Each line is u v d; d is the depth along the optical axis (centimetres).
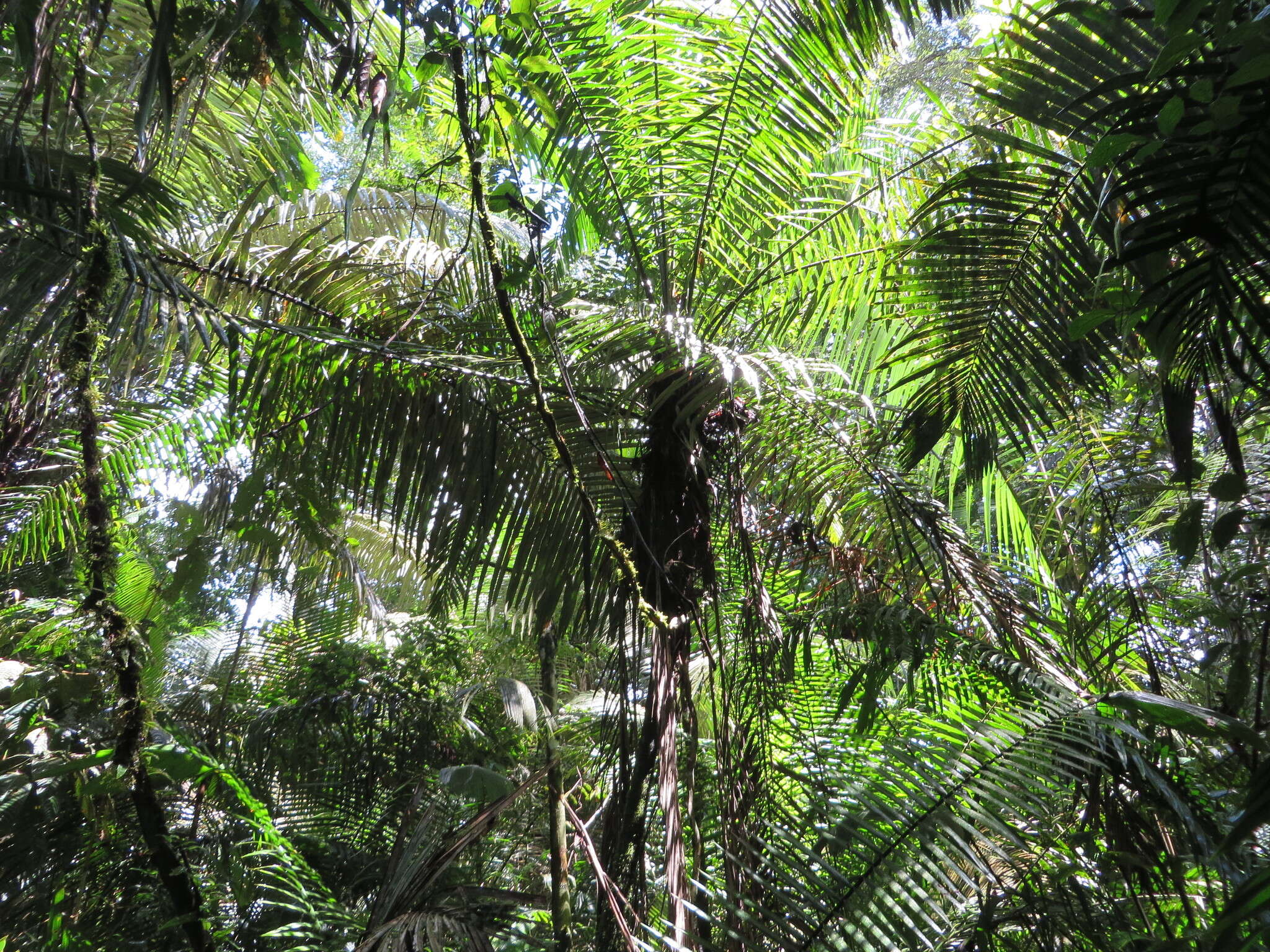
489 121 243
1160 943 196
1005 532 364
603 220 329
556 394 283
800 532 324
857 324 328
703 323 318
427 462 280
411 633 664
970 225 227
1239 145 147
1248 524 261
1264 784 136
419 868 280
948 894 219
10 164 228
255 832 368
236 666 640
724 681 278
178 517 472
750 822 264
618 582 274
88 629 287
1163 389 192
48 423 376
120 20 282
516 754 634
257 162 376
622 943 236
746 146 309
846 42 281
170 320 237
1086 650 309
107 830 387
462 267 333
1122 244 190
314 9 196
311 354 279
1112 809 250
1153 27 192
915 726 275
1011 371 243
